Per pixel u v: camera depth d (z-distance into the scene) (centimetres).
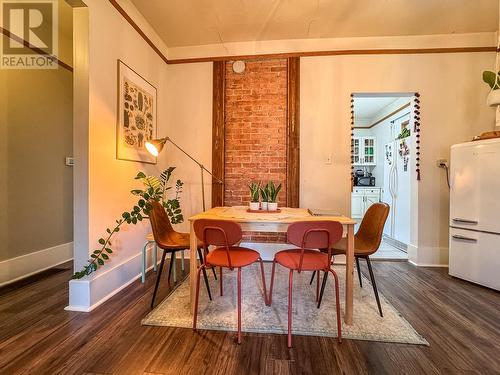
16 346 151
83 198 198
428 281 255
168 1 252
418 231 308
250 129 330
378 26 290
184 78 337
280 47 321
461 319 184
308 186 320
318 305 201
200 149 336
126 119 247
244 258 170
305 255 176
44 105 290
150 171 299
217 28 296
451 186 266
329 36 311
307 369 135
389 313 191
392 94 316
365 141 609
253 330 168
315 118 319
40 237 285
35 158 280
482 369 136
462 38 303
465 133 305
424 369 136
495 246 232
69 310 193
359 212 557
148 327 171
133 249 259
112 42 227
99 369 134
